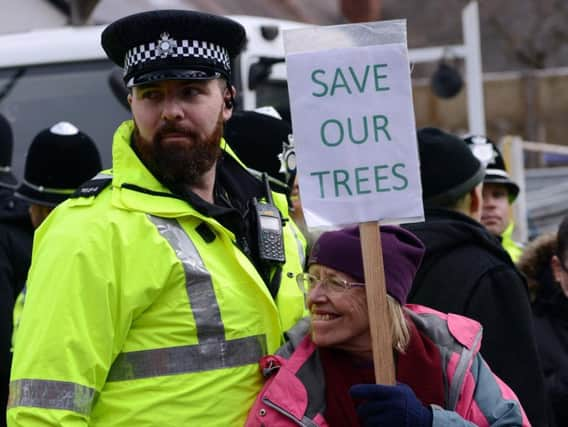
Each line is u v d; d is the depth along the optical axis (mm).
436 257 9016
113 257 7266
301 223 10336
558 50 37375
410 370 7523
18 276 11375
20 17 20203
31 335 7191
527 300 8984
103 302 7191
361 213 7559
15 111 17516
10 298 11109
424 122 27844
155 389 7309
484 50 37844
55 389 7074
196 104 7578
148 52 7555
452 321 7891
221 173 8305
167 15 7539
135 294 7246
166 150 7500
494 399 7680
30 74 17625
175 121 7484
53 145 11414
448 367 7648
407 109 7609
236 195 8266
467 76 22766
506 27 37312
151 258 7316
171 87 7539
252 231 8078
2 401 10906
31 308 7250
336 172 7582
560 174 22766
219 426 7391
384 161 7582
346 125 7598
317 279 7664
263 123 10617
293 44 7633
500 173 13656
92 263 7211
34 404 7066
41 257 7367
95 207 7449
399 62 7617
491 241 9172
